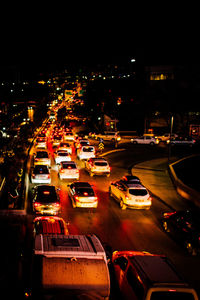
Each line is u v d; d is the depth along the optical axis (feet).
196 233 42.19
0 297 27.94
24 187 64.95
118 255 32.76
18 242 41.19
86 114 261.24
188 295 21.48
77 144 132.87
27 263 32.30
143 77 197.98
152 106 195.42
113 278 29.55
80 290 20.75
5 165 71.05
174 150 142.51
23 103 184.34
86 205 58.23
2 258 36.35
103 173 87.30
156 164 111.34
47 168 76.79
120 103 200.13
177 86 192.34
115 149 140.36
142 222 55.06
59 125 249.34
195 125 189.16
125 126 207.72
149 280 22.12
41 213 51.26
